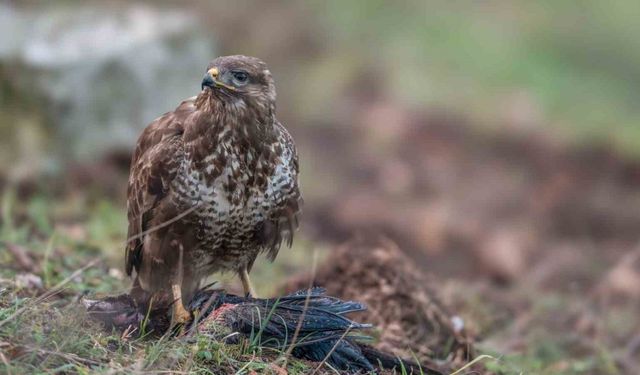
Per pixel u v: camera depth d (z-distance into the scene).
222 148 8.13
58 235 11.71
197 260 8.46
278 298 8.02
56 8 16.77
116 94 15.46
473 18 25.81
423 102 22.80
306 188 19.17
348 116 22.30
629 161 21.80
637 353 12.34
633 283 14.88
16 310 7.27
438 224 18.08
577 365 11.08
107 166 15.21
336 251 10.48
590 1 26.70
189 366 7.12
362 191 19.64
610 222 20.05
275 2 24.62
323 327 7.90
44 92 15.05
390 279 9.82
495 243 17.44
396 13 25.44
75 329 7.22
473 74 24.00
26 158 14.66
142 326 7.81
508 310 12.57
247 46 23.61
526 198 20.45
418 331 9.53
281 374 7.48
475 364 9.38
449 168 21.05
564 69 24.75
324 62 23.67
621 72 25.05
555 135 22.28
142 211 8.43
